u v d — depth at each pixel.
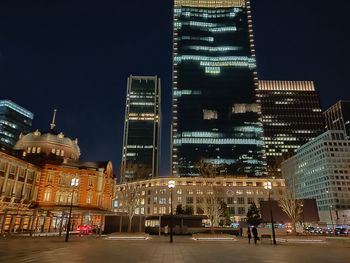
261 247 31.88
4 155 55.41
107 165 79.81
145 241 40.47
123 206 156.00
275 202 52.06
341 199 160.62
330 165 166.50
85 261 18.22
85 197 70.94
